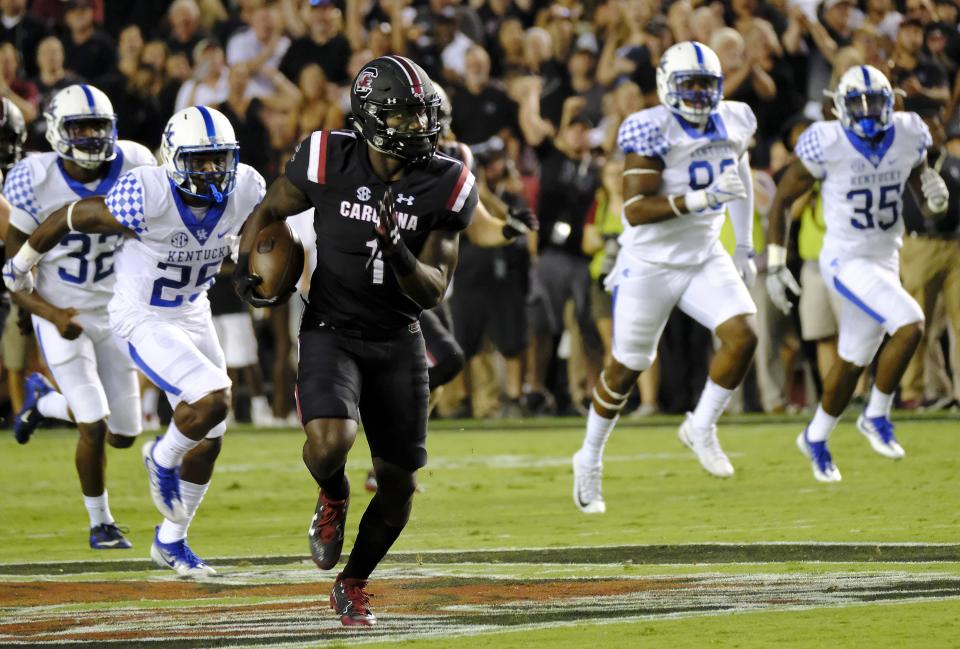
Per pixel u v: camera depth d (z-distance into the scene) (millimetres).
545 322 43188
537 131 44719
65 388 21250
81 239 20953
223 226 18984
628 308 23703
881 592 14961
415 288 13609
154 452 18562
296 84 46250
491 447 36031
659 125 23547
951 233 38438
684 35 44250
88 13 48031
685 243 23703
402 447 14516
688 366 42375
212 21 50000
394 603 15398
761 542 19078
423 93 13906
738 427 38219
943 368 40344
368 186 14266
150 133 46219
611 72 44531
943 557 17219
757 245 40094
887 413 27984
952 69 42125
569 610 14602
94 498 21500
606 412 23453
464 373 44312
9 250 21219
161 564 18859
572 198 42312
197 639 13500
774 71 42750
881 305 26609
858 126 26250
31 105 45406
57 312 20578
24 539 22641
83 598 16344
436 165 14375
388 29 46781
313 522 14727
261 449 36938
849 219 26859
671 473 29281
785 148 40219
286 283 15062
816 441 26734
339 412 13938
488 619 14234
